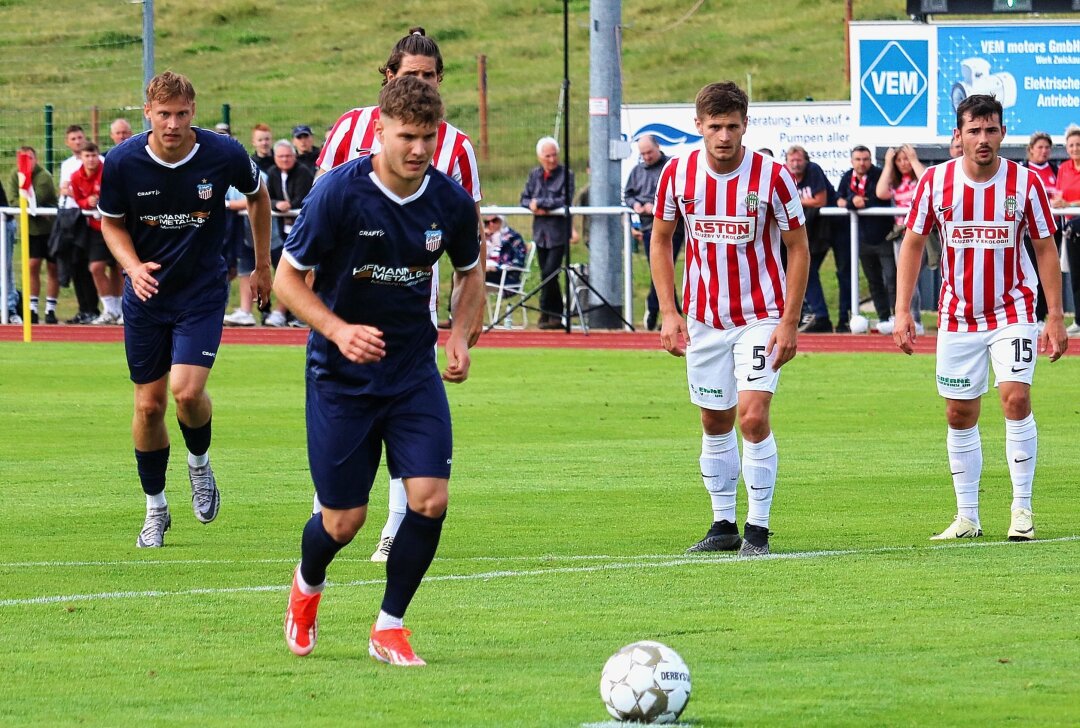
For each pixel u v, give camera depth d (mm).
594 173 60688
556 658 16109
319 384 15773
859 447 33406
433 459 15695
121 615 18219
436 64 21172
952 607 18469
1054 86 70812
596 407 39594
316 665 15789
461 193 15812
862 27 71312
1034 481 29359
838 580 20250
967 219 23375
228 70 121375
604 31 60219
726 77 116500
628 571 21062
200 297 23516
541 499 27594
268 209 24656
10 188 77625
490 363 48281
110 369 46688
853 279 54719
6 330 57406
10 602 18938
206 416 23750
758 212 21922
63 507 26859
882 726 13414
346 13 136625
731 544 22906
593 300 59094
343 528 15812
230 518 25938
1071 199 53031
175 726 13531
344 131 22094
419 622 17906
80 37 113812
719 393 22562
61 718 13805
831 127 72875
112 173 22969
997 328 23500
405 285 15711
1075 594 19188
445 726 13469
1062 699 14250
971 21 71000
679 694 13484
